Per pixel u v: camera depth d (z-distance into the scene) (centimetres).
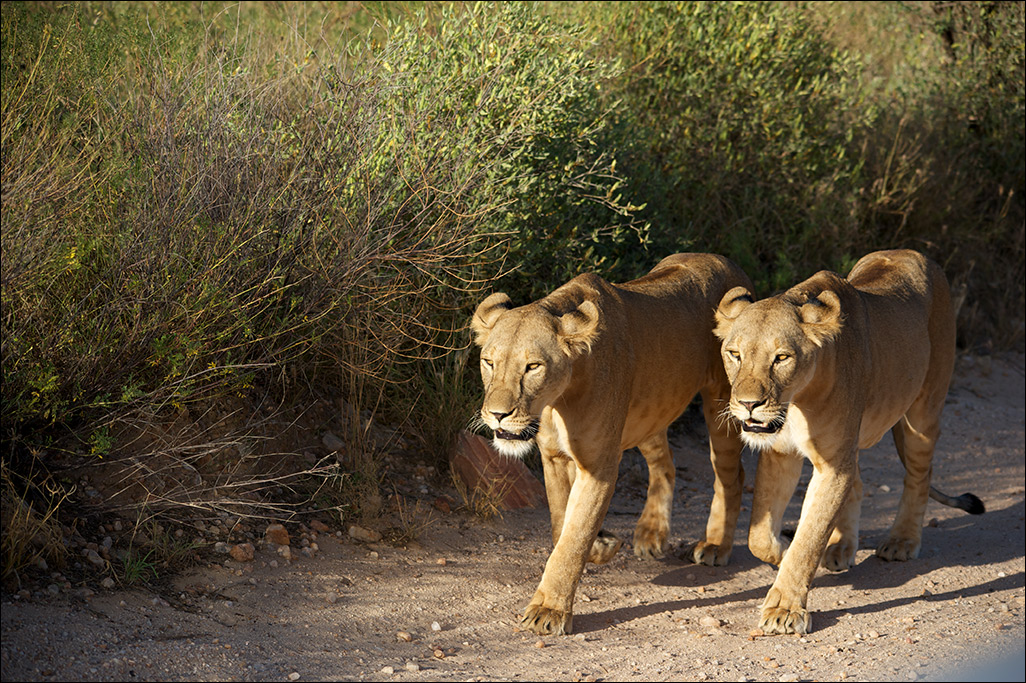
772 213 1703
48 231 873
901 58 2392
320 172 1045
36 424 861
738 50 1625
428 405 1148
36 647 675
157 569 824
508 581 933
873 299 966
